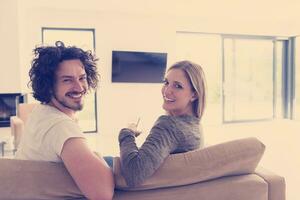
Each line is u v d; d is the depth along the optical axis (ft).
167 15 19.20
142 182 3.53
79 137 3.36
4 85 14.15
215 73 21.86
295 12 18.67
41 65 3.76
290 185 9.79
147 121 19.42
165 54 19.04
